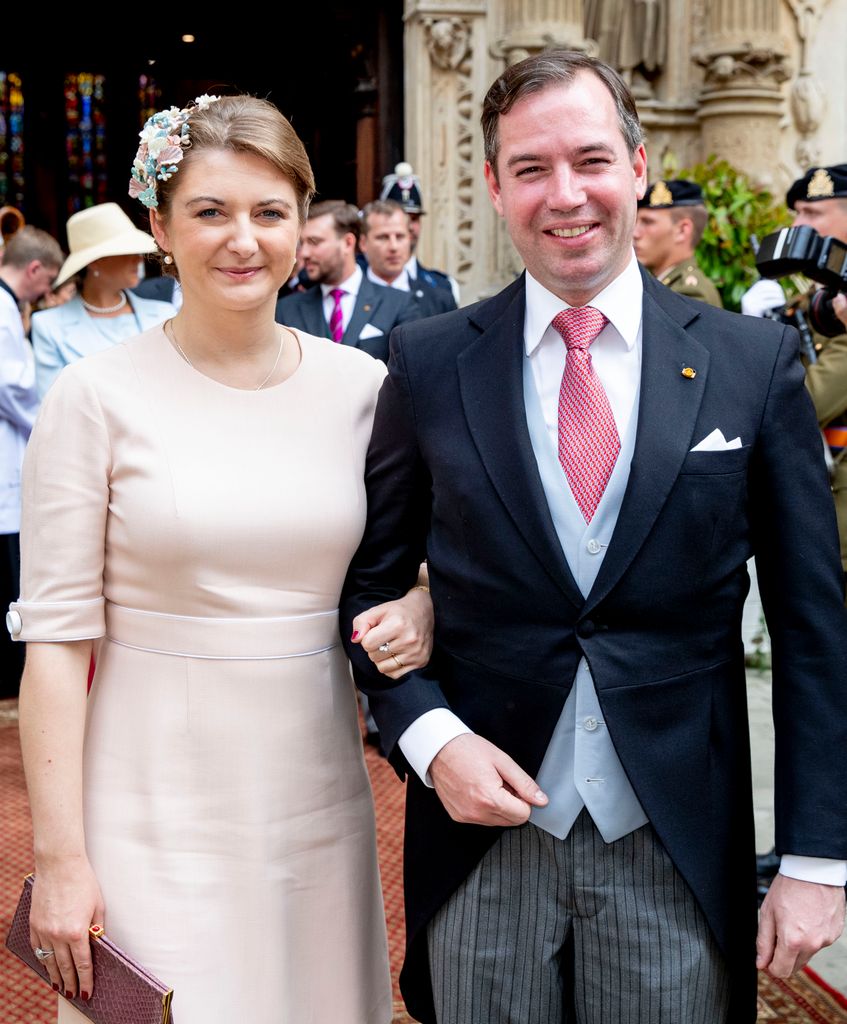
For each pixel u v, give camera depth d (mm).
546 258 1612
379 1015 1996
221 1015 1777
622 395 1671
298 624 1817
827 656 1630
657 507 1589
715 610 1649
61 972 1726
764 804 3752
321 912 1862
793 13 7781
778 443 1643
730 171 7141
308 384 1887
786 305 3193
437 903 1734
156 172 1733
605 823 1638
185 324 1835
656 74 7859
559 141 1572
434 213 7344
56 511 1732
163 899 1764
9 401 4523
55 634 1725
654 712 1623
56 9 10273
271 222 1738
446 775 1622
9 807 3863
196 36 10625
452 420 1708
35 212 11555
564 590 1614
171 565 1753
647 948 1650
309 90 8672
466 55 7238
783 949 1613
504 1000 1717
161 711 1778
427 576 1955
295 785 1818
